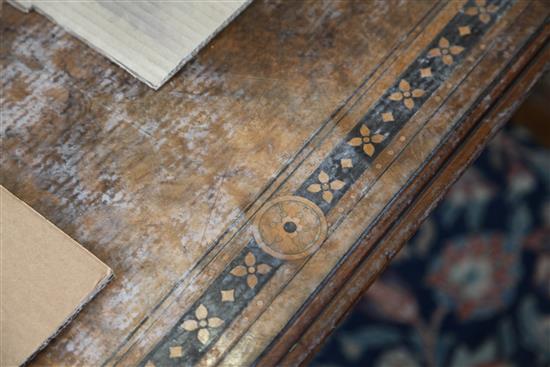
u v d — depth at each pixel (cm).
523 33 91
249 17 90
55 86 87
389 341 130
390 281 133
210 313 79
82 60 88
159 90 87
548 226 136
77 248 78
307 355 78
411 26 91
